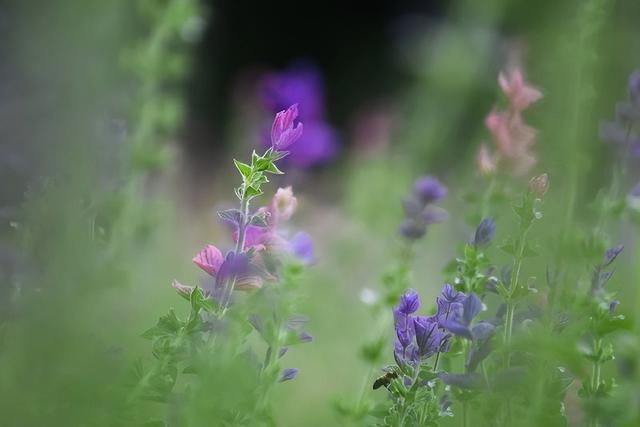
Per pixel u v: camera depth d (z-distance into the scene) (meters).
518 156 2.06
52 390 1.73
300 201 3.15
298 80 3.12
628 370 1.72
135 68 2.54
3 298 1.80
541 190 1.79
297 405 2.36
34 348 1.75
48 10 2.32
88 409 1.72
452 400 1.80
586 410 1.73
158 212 2.82
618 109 1.96
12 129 2.11
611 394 1.79
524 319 1.80
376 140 4.93
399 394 1.77
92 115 2.21
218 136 8.95
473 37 4.61
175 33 2.74
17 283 1.81
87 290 1.84
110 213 2.12
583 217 2.04
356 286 3.39
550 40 2.43
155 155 2.47
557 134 2.04
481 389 1.75
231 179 5.24
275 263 1.76
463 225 2.37
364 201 3.82
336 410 2.01
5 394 1.72
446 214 2.19
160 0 2.81
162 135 2.73
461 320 1.75
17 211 1.87
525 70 2.43
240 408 1.73
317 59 10.54
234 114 5.28
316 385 2.54
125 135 2.31
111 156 2.25
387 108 5.27
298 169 3.13
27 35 2.31
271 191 3.10
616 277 2.16
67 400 1.72
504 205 2.06
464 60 4.61
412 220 2.19
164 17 2.61
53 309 1.79
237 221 1.74
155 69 2.55
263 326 1.78
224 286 1.74
